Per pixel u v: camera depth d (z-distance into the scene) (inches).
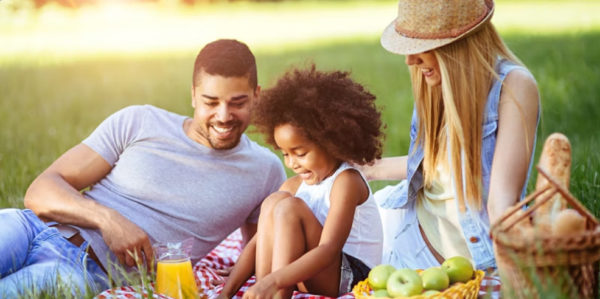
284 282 94.5
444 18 101.0
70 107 289.7
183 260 104.7
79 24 761.6
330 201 104.1
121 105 295.3
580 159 161.6
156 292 98.9
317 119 102.7
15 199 153.5
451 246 108.4
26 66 420.2
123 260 110.0
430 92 108.0
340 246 100.3
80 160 117.0
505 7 789.9
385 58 430.9
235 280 106.4
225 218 118.6
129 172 116.3
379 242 110.0
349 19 779.4
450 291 86.9
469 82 101.3
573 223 78.0
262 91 108.9
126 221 110.3
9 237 105.4
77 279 104.0
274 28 698.2
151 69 415.5
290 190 113.6
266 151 121.9
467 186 102.6
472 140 101.9
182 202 116.1
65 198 112.1
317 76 108.0
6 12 691.4
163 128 118.1
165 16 863.7
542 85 281.1
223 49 111.6
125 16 855.7
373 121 108.1
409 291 88.7
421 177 113.3
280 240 98.9
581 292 79.7
